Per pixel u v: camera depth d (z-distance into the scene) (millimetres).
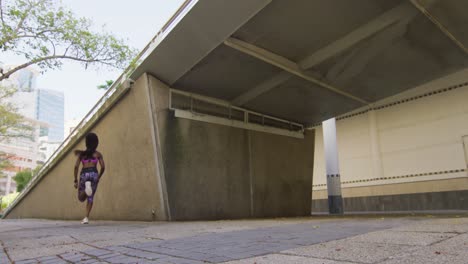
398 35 7531
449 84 14016
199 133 9281
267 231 4293
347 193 17125
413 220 5406
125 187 9219
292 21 7020
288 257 2432
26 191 18984
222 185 9570
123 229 5539
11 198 40469
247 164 10562
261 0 6234
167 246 3262
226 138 10070
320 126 19297
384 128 16031
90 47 8273
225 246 3082
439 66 8992
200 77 8688
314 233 3883
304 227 4758
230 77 8867
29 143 84312
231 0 6379
